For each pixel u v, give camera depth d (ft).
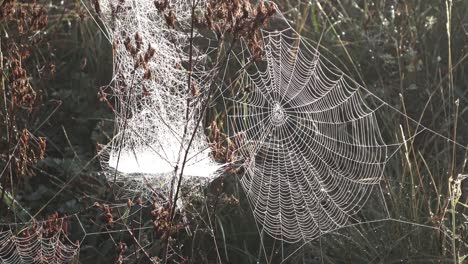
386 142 16.11
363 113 16.14
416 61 17.39
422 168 15.23
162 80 13.98
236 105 16.02
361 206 14.25
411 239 13.71
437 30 17.99
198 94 12.50
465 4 18.28
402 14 18.42
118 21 13.98
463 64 17.51
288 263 14.14
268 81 16.34
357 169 15.26
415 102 16.88
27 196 14.96
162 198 13.00
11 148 13.89
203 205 14.12
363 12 19.13
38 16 13.79
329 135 15.94
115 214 14.14
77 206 14.57
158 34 14.19
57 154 16.51
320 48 17.94
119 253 12.61
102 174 15.10
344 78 17.26
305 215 14.70
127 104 13.33
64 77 18.13
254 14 11.78
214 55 17.22
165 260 12.19
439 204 13.58
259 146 15.44
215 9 11.82
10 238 13.05
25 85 13.29
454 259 12.24
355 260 13.67
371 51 18.02
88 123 16.98
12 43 14.05
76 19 18.80
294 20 18.58
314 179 15.47
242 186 14.78
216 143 13.10
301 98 16.03
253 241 14.39
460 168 14.79
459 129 16.16
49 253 13.00
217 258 14.12
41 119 16.75
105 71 18.08
